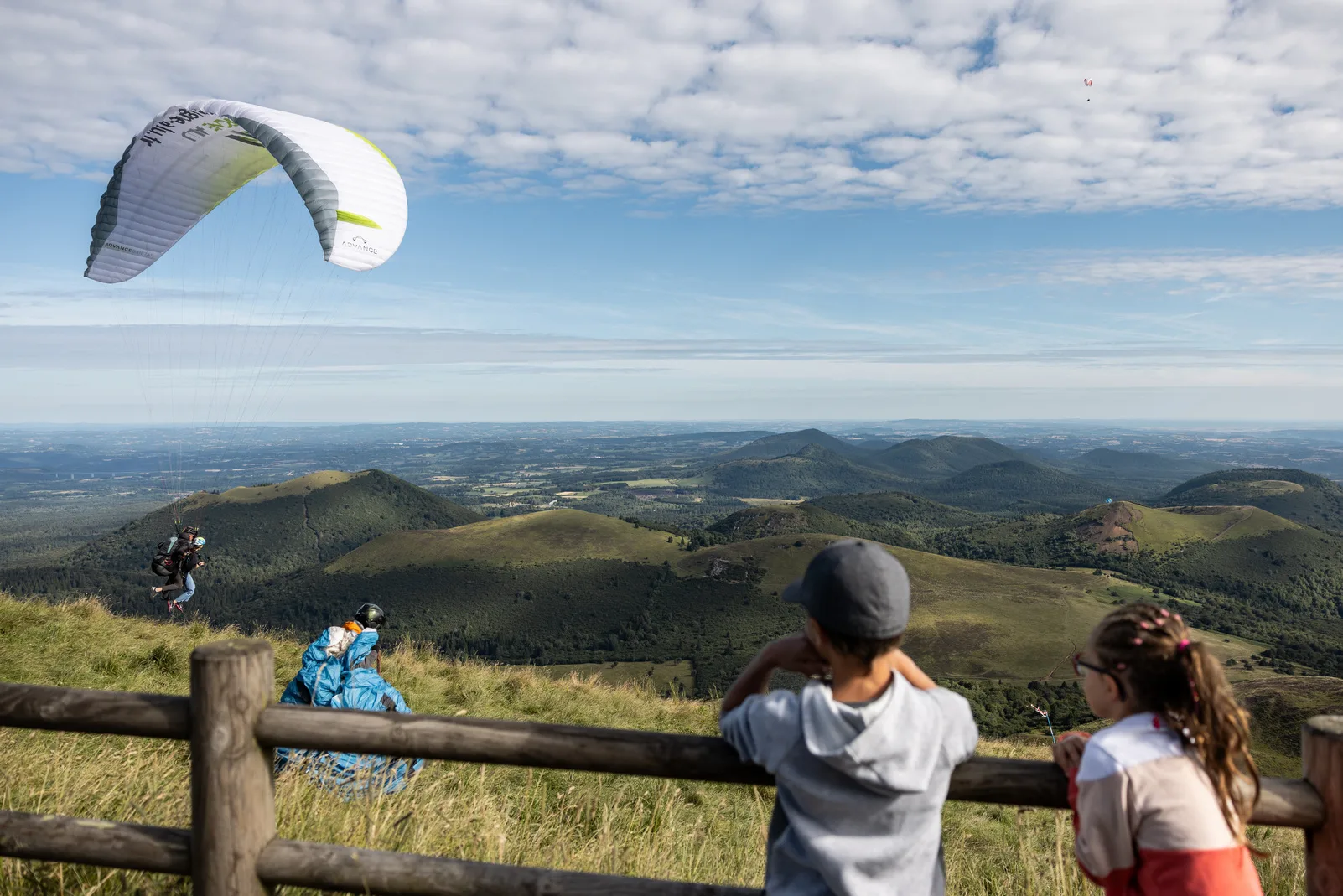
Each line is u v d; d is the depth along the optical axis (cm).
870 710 169
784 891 181
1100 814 175
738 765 193
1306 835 196
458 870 203
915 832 174
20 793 381
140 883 291
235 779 205
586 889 196
